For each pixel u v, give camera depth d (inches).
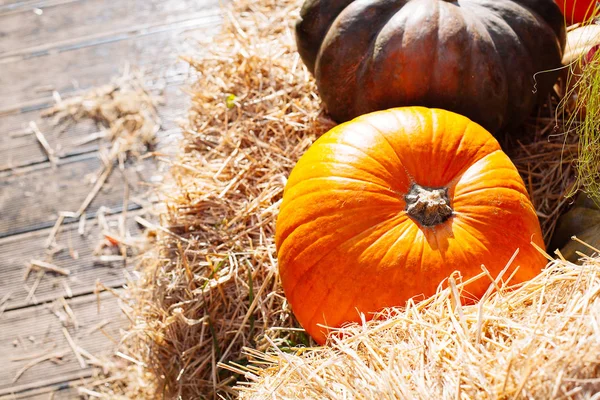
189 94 74.5
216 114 68.3
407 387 47.9
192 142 67.9
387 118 55.8
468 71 58.3
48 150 76.0
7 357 68.2
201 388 61.7
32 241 72.4
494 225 53.4
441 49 58.1
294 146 66.0
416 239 52.9
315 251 53.9
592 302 49.2
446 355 49.3
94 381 67.1
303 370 50.8
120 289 70.1
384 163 54.3
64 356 68.1
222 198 64.1
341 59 60.1
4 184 74.9
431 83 58.7
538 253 54.4
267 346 58.9
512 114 60.9
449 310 50.6
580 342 46.8
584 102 57.7
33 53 80.8
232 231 62.9
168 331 62.5
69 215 73.2
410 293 52.7
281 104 67.4
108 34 81.0
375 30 59.4
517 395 46.2
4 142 76.7
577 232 57.8
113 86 78.2
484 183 54.1
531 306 50.4
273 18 73.7
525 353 47.6
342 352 51.4
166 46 79.7
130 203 73.4
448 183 54.6
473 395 47.1
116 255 71.4
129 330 67.8
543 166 62.5
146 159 74.9
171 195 65.1
